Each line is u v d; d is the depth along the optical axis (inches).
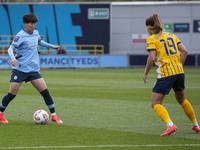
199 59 4731.8
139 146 856.9
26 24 1082.7
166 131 963.3
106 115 1301.7
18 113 1334.9
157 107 961.5
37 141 900.6
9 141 898.7
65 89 2144.4
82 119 1222.9
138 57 4685.0
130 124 1139.3
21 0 6766.7
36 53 1110.4
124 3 5221.5
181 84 977.5
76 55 4451.3
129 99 1733.5
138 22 5241.1
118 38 5251.0
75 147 844.6
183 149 832.3
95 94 1918.1
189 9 5236.2
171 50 959.0
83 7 4842.5
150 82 2637.8
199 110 1416.1
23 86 2293.3
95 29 4872.0
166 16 5241.1
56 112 1363.2
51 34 4835.1
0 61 4271.7
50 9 4813.0
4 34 4790.8
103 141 906.1
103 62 4510.3
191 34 5255.9
